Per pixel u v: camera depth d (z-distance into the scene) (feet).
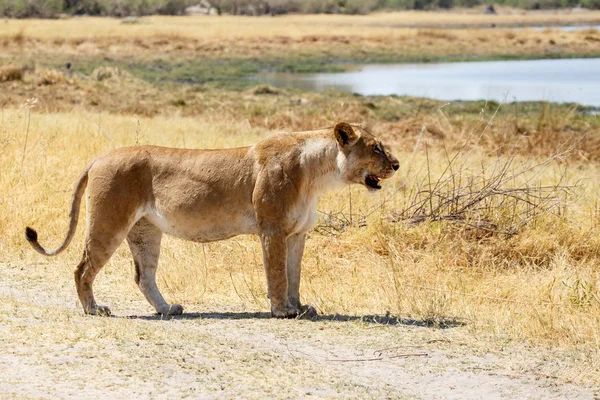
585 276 45.85
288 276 39.73
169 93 143.64
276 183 38.29
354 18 414.82
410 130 105.19
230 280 45.52
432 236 52.03
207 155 39.19
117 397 27.94
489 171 65.67
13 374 29.50
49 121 85.92
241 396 28.48
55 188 57.57
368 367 32.37
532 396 29.89
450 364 32.81
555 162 80.28
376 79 187.62
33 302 40.34
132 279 45.44
